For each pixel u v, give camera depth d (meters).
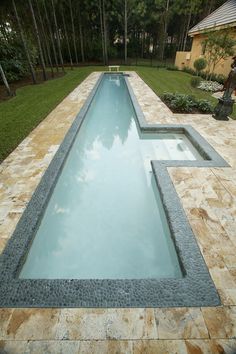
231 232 2.56
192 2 20.28
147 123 6.04
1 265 2.21
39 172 3.73
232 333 1.69
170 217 2.77
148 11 23.00
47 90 10.35
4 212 2.87
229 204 2.99
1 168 3.85
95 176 4.45
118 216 3.37
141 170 4.62
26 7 13.88
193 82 10.77
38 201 3.05
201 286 2.01
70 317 1.79
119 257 2.70
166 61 25.59
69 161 4.70
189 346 1.62
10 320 1.77
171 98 8.06
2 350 1.59
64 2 18.95
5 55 12.23
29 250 2.56
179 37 26.03
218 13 13.16
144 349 1.60
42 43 18.42
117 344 1.63
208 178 3.56
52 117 6.48
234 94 9.18
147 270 2.53
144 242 2.91
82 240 2.95
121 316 1.80
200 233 2.55
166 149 5.51
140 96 8.90
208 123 6.11
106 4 20.88
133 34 26.31
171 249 2.65
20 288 2.00
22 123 6.03
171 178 3.55
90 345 1.62
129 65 21.98
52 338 1.66
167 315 1.81
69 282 2.06
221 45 9.78
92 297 1.93
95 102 9.30
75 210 3.49
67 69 18.95
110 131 6.73
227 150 4.57
